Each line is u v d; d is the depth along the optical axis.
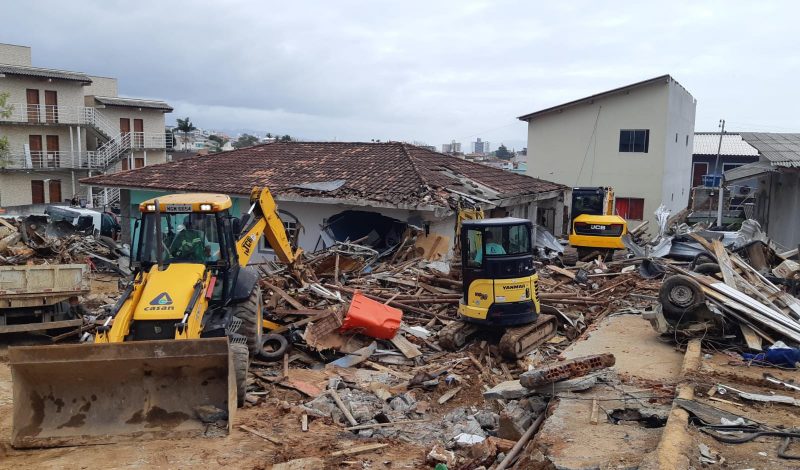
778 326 11.11
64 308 14.16
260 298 12.23
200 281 9.74
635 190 36.78
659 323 11.84
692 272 13.44
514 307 12.97
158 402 8.50
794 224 23.64
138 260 10.48
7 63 47.34
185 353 8.19
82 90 49.03
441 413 10.20
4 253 18.66
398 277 17.42
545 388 9.09
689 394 8.45
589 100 36.97
